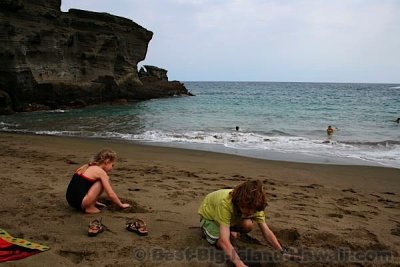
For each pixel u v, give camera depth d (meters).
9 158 9.19
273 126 19.56
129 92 37.62
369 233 4.42
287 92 76.50
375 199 6.75
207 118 23.33
